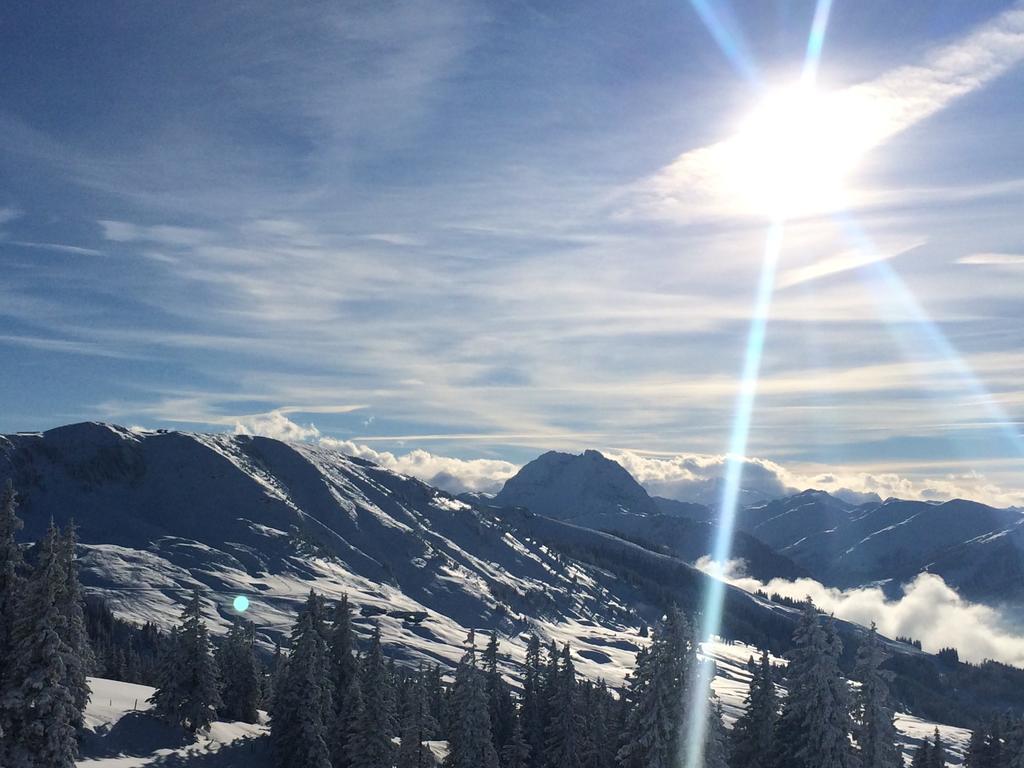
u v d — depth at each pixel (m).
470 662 68.88
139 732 76.38
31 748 47.75
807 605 45.31
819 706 43.69
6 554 49.16
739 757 55.25
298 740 77.00
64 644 49.12
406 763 72.94
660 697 45.41
